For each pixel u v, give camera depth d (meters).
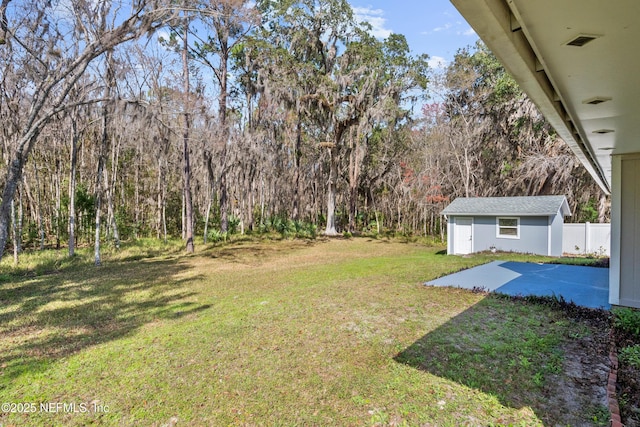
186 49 13.02
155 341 4.01
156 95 12.27
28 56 8.02
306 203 24.47
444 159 18.56
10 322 4.80
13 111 9.35
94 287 7.12
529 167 14.51
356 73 17.11
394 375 3.04
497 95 15.75
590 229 12.67
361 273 8.29
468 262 10.16
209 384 2.99
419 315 4.68
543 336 3.81
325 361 3.37
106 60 9.17
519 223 12.11
